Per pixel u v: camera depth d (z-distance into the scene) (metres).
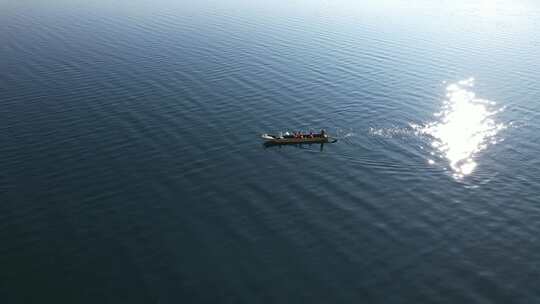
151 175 70.06
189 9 182.12
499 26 165.00
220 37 142.25
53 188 66.19
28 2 187.75
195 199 64.81
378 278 51.88
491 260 54.81
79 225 58.91
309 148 79.31
